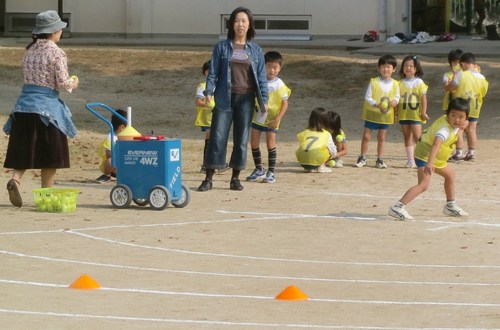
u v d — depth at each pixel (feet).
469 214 65.92
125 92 143.13
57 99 65.82
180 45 178.50
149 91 143.95
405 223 62.75
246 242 56.49
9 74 151.23
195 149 100.63
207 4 189.47
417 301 43.57
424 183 63.52
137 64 156.25
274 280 47.50
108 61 157.58
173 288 45.62
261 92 74.79
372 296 44.45
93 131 112.57
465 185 78.64
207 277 47.98
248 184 79.51
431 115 125.80
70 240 56.34
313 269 50.06
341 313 41.32
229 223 62.08
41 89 65.26
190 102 137.59
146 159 66.85
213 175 83.97
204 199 71.72
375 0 181.78
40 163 65.31
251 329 38.50
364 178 83.10
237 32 74.28
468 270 50.08
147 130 116.47
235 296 44.21
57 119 65.21
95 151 97.60
